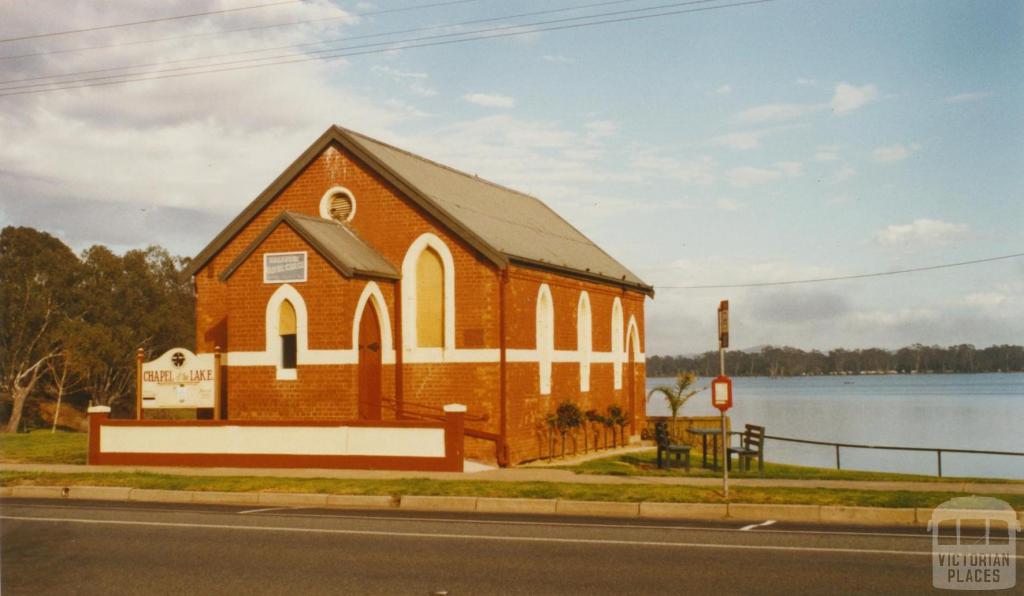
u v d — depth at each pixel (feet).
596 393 116.98
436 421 77.87
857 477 74.90
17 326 244.22
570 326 108.78
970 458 195.00
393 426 78.79
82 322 245.65
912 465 177.47
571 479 71.46
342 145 96.94
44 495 69.00
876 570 39.29
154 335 268.00
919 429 262.67
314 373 85.46
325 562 41.22
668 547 44.75
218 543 46.14
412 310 93.20
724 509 57.21
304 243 86.53
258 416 86.74
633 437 131.23
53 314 251.19
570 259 112.27
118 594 35.76
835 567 39.88
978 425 280.10
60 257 251.39
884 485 67.00
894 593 35.27
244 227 98.63
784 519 56.24
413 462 78.13
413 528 50.98
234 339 87.86
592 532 49.52
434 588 36.27
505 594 35.32
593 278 115.55
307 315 86.02
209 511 59.06
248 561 41.55
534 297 97.76
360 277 87.51
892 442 218.18
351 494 63.31
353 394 84.79
